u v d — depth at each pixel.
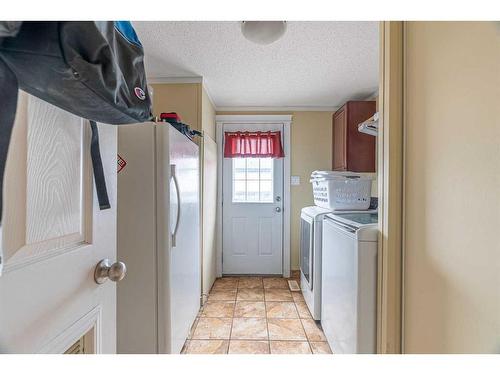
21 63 0.41
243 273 3.20
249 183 3.21
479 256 0.66
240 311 2.29
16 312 0.47
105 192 0.75
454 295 0.75
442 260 0.80
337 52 1.89
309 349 1.77
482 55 0.65
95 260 0.72
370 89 2.61
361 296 1.21
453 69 0.75
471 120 0.68
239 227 3.21
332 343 1.66
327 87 2.55
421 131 0.91
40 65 0.42
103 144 0.78
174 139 1.46
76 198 0.64
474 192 0.67
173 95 2.39
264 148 3.15
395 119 1.03
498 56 0.60
